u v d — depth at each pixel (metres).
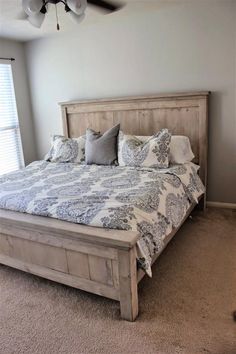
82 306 2.03
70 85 4.20
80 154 3.65
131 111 3.69
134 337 1.74
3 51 4.11
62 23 3.46
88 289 2.02
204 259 2.51
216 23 3.11
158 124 3.55
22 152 4.57
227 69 3.17
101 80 3.94
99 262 1.89
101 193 2.39
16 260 2.34
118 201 2.16
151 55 3.52
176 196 2.65
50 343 1.74
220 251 2.61
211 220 3.21
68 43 4.04
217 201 3.56
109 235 1.78
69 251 2.00
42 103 4.53
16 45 4.29
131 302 1.82
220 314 1.88
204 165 3.38
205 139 3.31
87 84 4.06
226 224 3.11
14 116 4.41
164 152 3.05
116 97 3.80
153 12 3.37
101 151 3.40
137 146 3.22
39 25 2.51
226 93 3.23
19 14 2.96
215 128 3.38
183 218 2.72
